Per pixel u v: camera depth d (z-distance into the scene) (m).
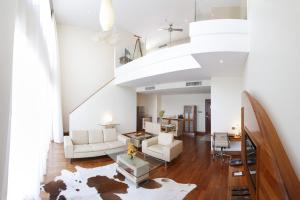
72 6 6.57
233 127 5.55
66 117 8.29
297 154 1.05
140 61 5.94
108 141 5.86
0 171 1.05
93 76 8.88
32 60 2.39
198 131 10.20
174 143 5.08
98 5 6.50
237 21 2.98
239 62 3.73
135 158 4.18
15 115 1.81
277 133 1.37
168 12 6.76
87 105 7.36
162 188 3.51
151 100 11.27
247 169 2.26
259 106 1.84
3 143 1.08
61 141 7.12
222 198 3.15
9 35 1.15
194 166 4.71
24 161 2.08
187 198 3.16
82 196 3.16
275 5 1.48
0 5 1.04
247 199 2.18
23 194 2.09
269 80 1.63
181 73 5.12
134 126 8.72
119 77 7.42
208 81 6.30
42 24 3.46
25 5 2.00
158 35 8.68
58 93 7.08
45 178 3.85
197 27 3.10
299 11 1.03
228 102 5.63
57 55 7.06
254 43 2.40
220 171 4.36
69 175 4.02
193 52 3.14
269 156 1.20
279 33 1.37
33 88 2.46
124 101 8.36
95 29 8.80
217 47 2.98
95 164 4.73
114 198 3.12
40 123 3.16
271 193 1.15
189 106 10.27
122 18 7.21
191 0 5.96
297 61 1.06
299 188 1.02
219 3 5.92
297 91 1.05
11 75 1.17
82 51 8.63
